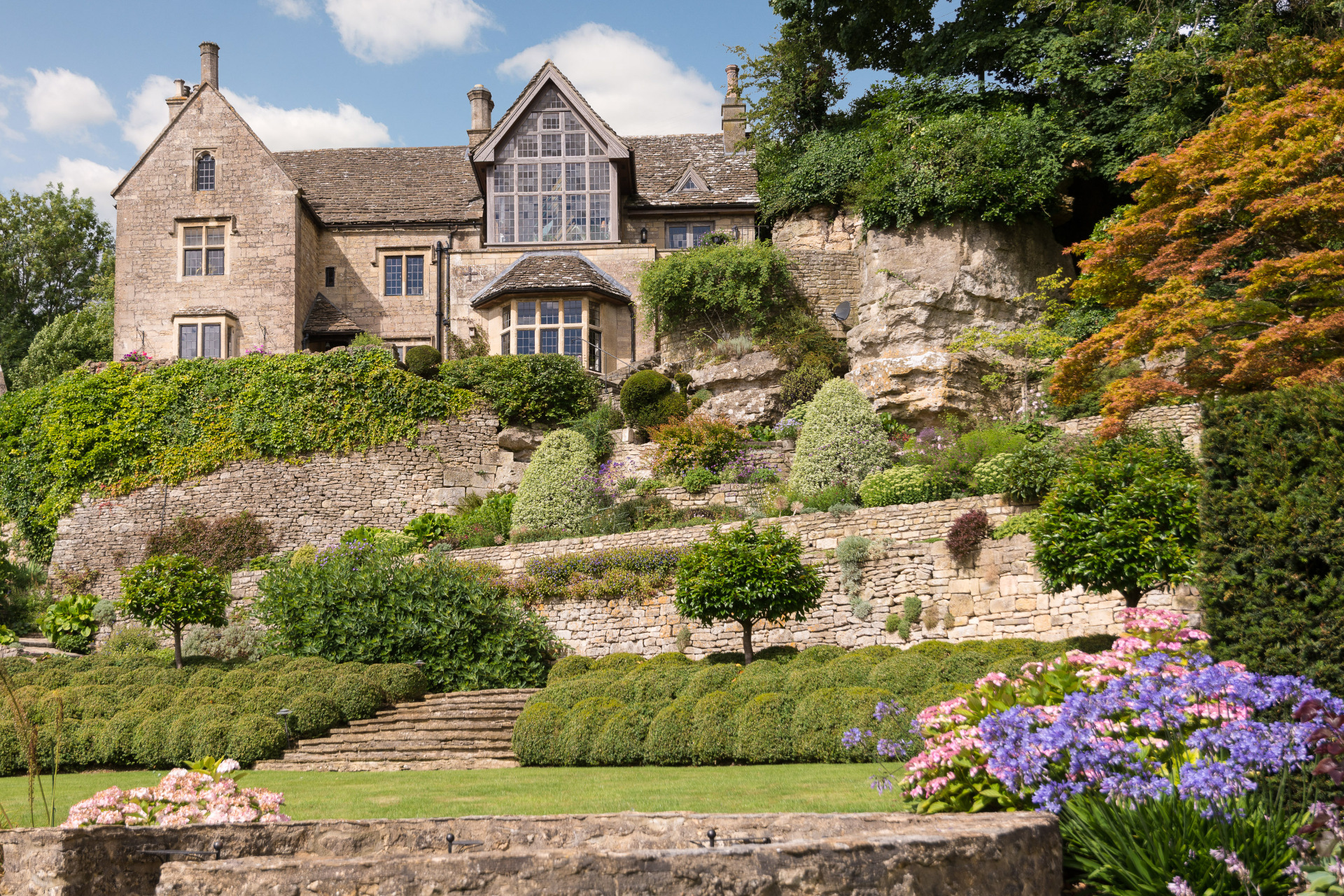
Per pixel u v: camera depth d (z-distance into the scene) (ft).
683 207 104.78
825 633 57.72
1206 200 49.85
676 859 14.65
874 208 85.40
